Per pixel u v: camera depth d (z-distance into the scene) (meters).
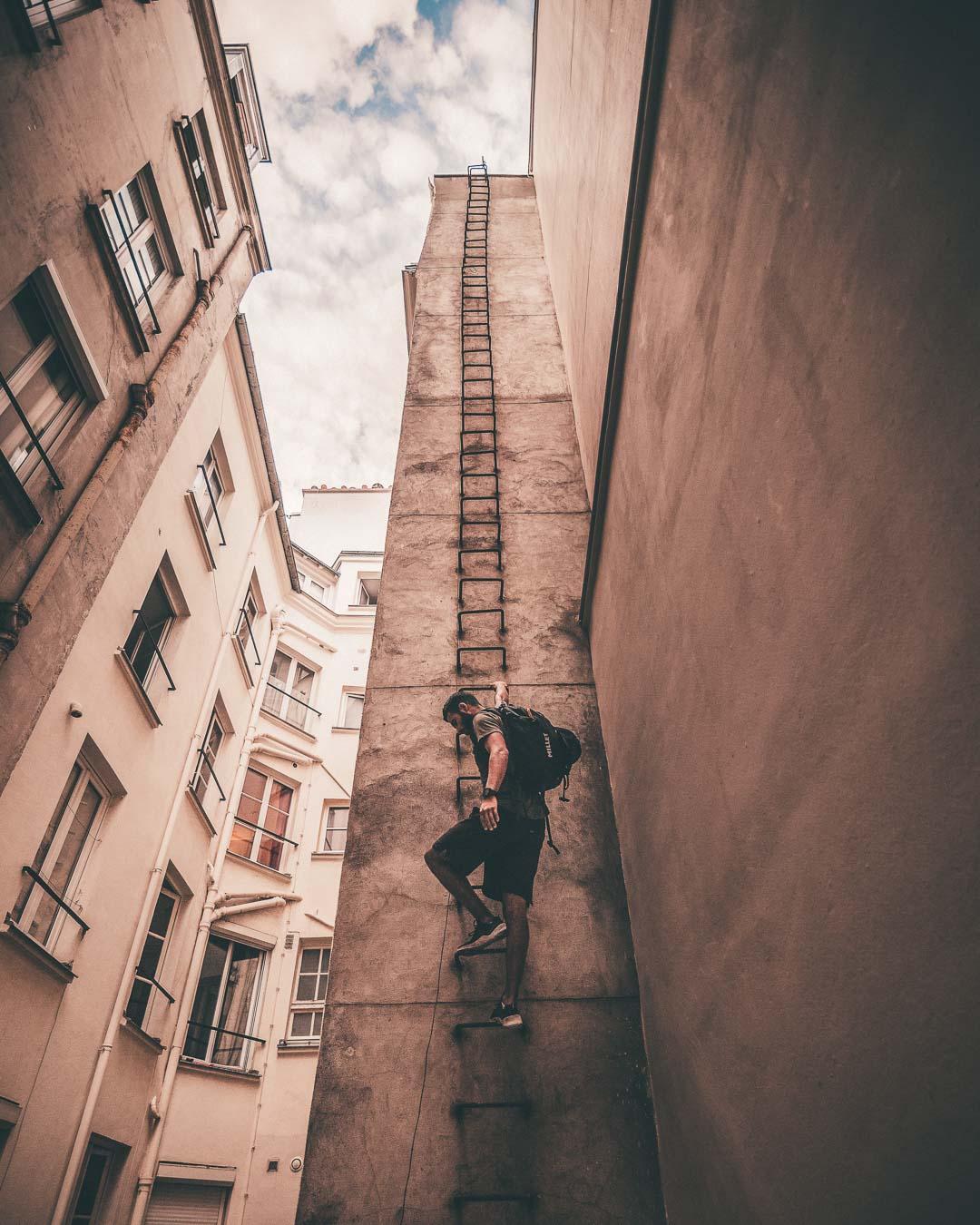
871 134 1.29
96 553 6.36
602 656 4.29
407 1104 3.05
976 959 1.02
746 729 1.99
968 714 1.03
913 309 1.16
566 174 6.66
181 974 9.75
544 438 6.13
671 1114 2.79
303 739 15.13
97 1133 7.25
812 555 1.57
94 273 6.32
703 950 2.38
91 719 7.24
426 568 5.21
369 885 3.70
